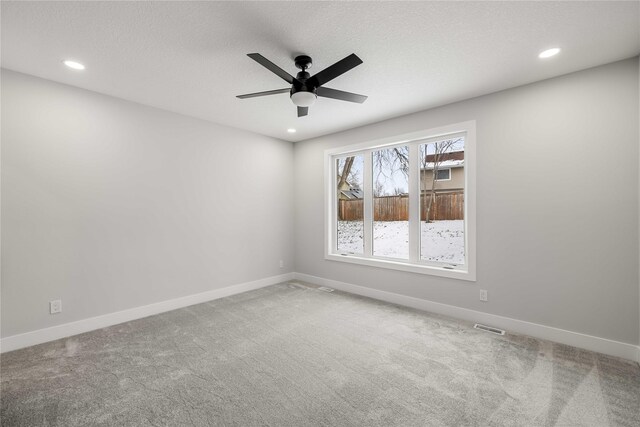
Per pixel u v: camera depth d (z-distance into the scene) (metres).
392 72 2.55
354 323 3.09
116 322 3.11
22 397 1.87
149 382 2.04
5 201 2.51
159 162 3.47
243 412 1.74
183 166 3.68
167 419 1.68
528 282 2.79
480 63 2.40
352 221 4.45
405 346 2.56
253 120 3.89
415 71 2.53
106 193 3.07
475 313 3.12
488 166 3.01
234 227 4.24
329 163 4.60
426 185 3.63
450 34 2.01
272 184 4.76
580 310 2.54
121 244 3.18
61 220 2.79
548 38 2.06
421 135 3.49
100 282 3.03
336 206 4.65
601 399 1.83
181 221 3.67
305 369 2.20
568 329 2.59
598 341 2.45
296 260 5.09
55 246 2.76
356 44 2.13
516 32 1.99
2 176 2.49
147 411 1.74
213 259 3.99
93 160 2.98
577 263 2.55
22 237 2.59
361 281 4.16
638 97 2.28
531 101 2.75
